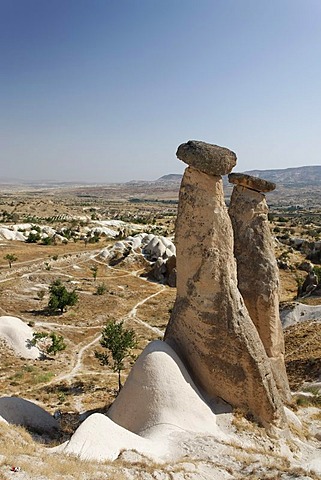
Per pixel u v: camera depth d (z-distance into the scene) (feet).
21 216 485.15
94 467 35.45
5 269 202.69
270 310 60.54
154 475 36.40
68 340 121.70
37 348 108.06
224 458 42.16
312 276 164.55
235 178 61.98
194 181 50.96
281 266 240.73
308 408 64.44
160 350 49.62
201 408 47.52
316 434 56.39
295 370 86.74
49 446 44.37
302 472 40.88
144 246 260.83
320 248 264.52
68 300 147.54
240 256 60.90
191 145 50.31
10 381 86.02
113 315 153.89
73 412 69.15
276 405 51.16
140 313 162.30
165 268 223.92
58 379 91.71
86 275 212.02
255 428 48.88
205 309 50.52
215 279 50.49
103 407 69.72
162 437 43.27
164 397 46.39
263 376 50.39
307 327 114.42
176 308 53.11
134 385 48.14
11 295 161.17
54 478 32.27
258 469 41.06
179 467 38.63
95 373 98.27
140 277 222.07
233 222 61.67
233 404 50.34
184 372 49.16
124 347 89.15
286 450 48.37
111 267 233.35
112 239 318.86
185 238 51.55
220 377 50.37
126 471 35.99
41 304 155.43
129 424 46.55
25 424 49.80
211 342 50.31
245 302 60.64
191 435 44.34
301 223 470.39
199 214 50.67
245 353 49.85
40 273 201.87
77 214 565.53
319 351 94.53
